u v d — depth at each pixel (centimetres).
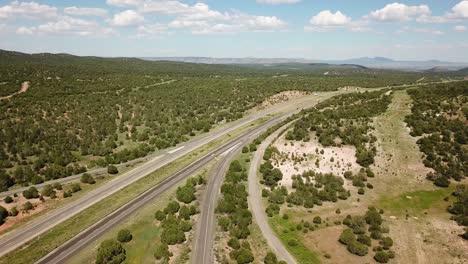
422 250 5934
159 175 9012
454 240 6212
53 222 6706
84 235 6209
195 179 8362
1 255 5622
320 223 6788
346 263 5591
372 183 8375
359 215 7075
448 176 8356
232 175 8500
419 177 8494
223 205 7031
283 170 8912
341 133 10075
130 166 9856
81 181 8700
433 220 6875
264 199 7688
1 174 8275
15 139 10312
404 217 7000
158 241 6016
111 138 11425
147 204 7444
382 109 11762
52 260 5459
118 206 7331
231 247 5881
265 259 5522
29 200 7600
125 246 5866
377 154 9356
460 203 7212
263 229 6538
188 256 5550
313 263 5572
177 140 11719
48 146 10250
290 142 10225
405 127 10444
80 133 11519
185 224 6347
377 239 6247
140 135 11719
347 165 8956
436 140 9438
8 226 6569
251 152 10269
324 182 8250
